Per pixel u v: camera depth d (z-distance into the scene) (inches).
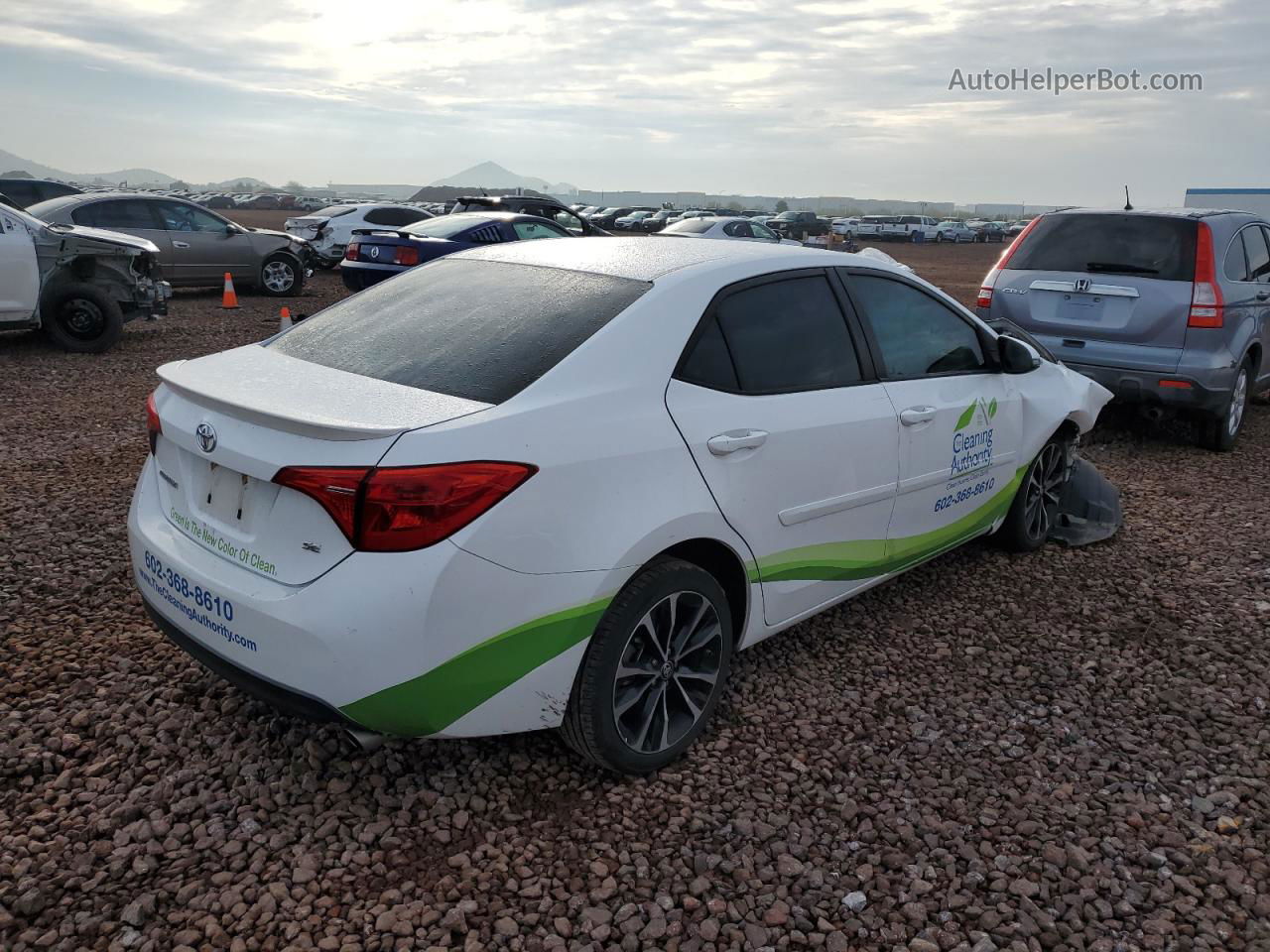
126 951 92.0
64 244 404.2
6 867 101.7
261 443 103.0
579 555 107.9
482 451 101.6
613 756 118.3
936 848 113.5
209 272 624.1
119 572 176.6
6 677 138.5
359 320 136.6
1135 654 165.8
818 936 98.8
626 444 112.9
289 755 123.6
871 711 144.2
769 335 136.4
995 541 213.8
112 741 125.0
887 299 160.2
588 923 98.9
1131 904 105.3
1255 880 109.9
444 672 101.7
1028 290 304.2
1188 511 245.6
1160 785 127.8
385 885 102.8
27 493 219.0
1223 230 289.9
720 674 130.5
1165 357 281.9
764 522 131.3
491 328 123.0
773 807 119.5
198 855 105.3
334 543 99.4
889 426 151.1
